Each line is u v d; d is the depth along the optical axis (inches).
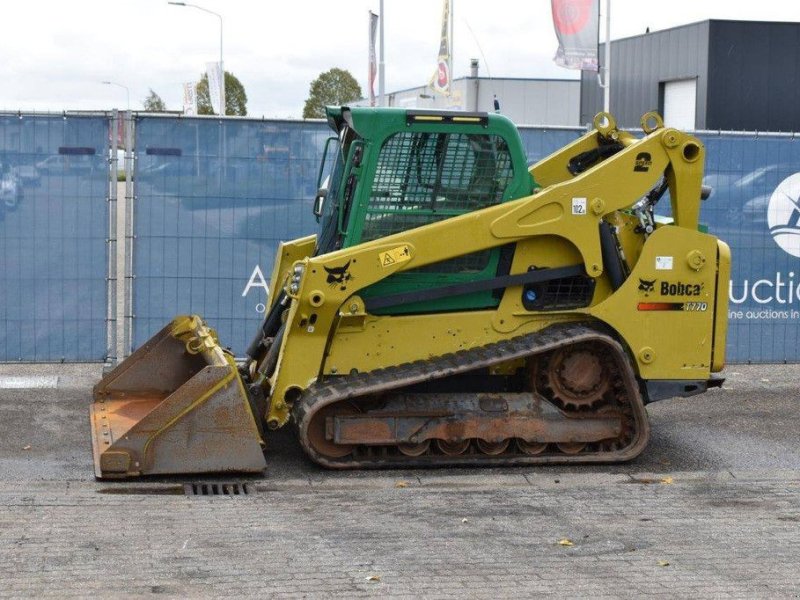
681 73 1386.6
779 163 487.8
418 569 246.4
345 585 235.9
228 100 2181.3
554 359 343.0
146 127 455.2
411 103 1497.3
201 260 463.5
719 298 349.7
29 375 465.1
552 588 236.1
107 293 458.3
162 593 229.8
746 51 1344.7
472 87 1540.4
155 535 266.8
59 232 454.3
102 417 353.1
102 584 234.1
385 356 336.8
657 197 355.9
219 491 308.8
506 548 261.7
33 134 448.8
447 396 336.2
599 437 343.3
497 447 339.9
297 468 333.4
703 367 346.9
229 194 462.3
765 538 272.2
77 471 327.6
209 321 466.6
